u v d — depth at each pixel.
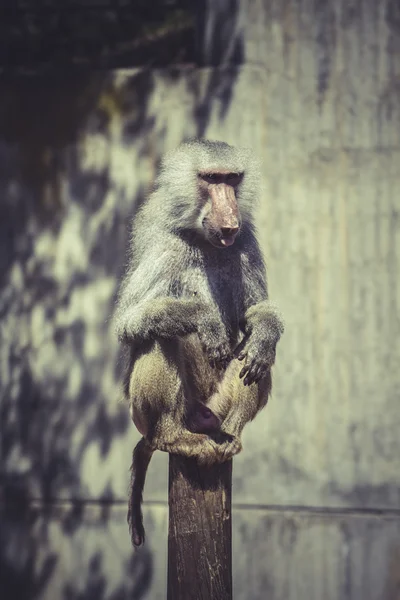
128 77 12.91
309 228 12.39
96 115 13.00
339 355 12.38
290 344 12.45
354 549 12.27
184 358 7.59
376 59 12.23
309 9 12.34
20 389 13.21
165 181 8.27
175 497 7.24
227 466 7.28
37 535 13.10
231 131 12.54
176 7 13.23
